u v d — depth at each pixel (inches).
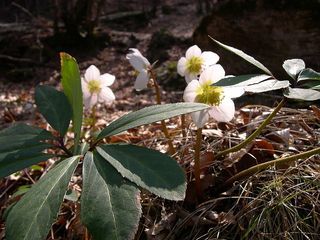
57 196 9.9
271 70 34.5
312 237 12.8
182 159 16.0
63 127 12.7
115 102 36.8
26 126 12.3
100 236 9.4
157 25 66.0
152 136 20.5
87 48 56.8
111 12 72.4
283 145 16.0
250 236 13.0
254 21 34.4
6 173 10.8
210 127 19.1
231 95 13.0
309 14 31.9
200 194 14.4
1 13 74.8
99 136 11.3
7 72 50.2
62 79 13.4
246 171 14.1
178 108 11.0
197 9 70.0
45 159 11.4
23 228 9.6
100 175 10.3
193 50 16.0
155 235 13.8
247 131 17.3
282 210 13.0
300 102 26.7
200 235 13.5
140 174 10.2
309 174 14.2
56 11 57.3
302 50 33.1
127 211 9.7
